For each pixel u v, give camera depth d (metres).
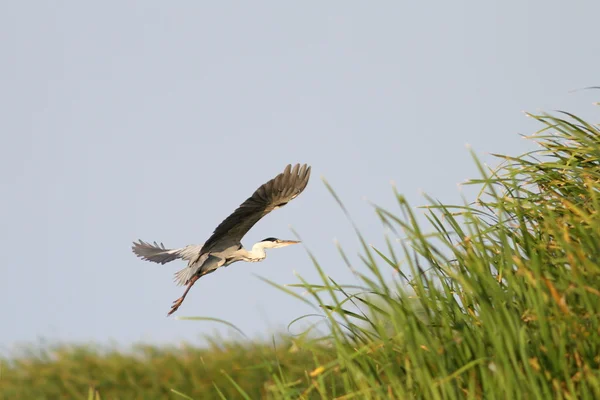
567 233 10.17
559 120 11.73
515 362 8.80
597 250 9.96
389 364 9.58
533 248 10.38
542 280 9.74
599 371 8.92
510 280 9.64
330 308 9.98
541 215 11.01
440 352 9.45
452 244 10.12
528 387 8.86
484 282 9.81
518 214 10.66
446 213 10.66
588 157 11.45
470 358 9.59
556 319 9.36
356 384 10.23
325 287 9.63
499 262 10.68
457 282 10.53
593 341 9.35
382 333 9.91
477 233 10.20
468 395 9.13
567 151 11.72
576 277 9.32
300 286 9.78
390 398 9.39
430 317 9.77
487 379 9.16
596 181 11.12
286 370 16.30
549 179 11.56
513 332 9.12
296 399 10.93
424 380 9.13
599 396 8.64
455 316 10.09
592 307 9.55
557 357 9.17
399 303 10.30
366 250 9.56
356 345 10.53
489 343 9.66
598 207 10.16
